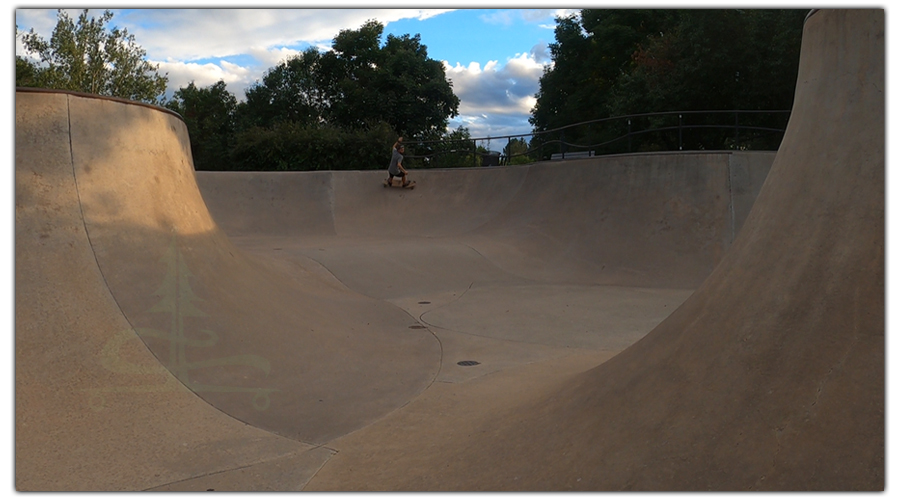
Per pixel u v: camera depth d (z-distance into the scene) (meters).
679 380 2.91
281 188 15.86
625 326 7.75
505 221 14.41
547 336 7.22
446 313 8.43
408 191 16.84
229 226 14.59
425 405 4.71
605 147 25.84
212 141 33.03
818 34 3.28
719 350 2.84
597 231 12.15
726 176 11.40
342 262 10.89
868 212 2.55
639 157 12.27
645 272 10.93
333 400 4.70
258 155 25.38
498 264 11.97
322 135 25.27
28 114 4.57
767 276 2.91
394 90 31.17
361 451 3.80
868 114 2.75
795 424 2.24
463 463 3.33
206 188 15.16
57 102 4.74
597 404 3.28
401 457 3.63
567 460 2.89
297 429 4.11
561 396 3.81
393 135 25.56
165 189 5.58
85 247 4.52
